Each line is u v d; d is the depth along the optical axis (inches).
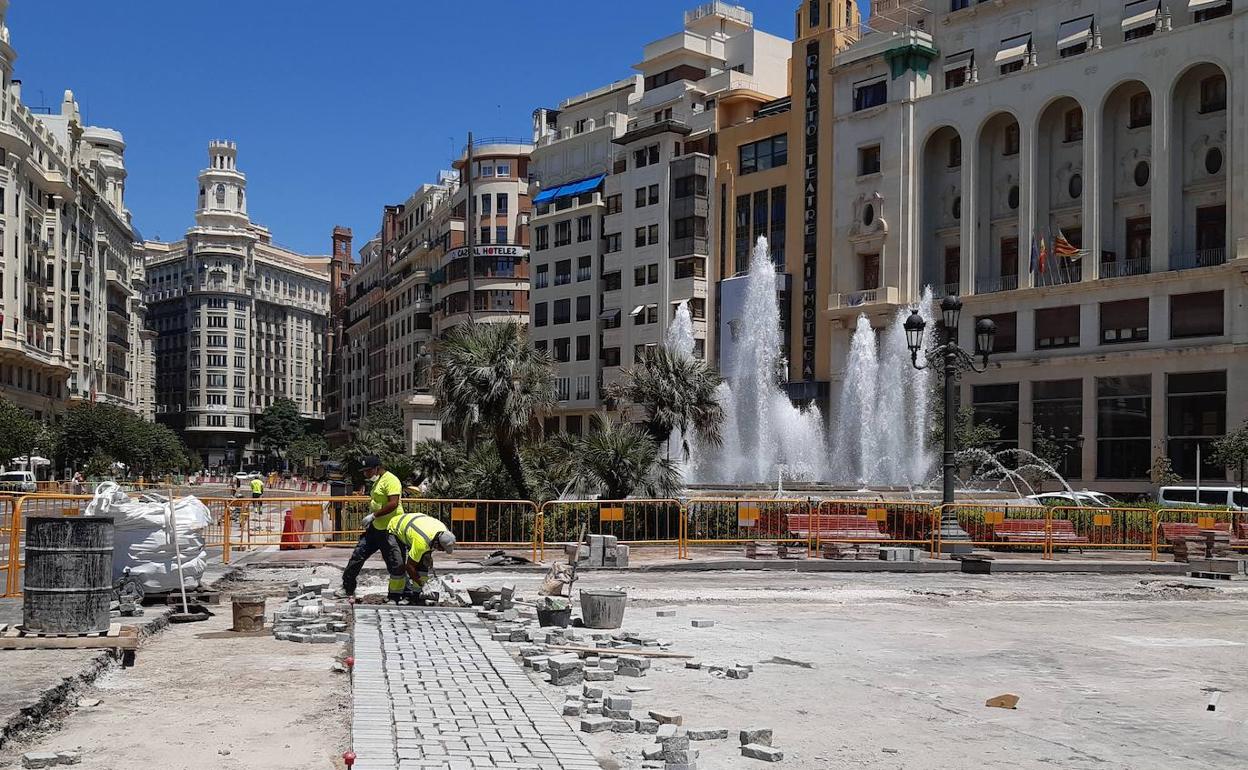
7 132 3122.5
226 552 847.7
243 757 266.4
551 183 3560.5
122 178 5142.7
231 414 7160.4
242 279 7298.2
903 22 2630.4
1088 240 2158.0
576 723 306.0
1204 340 1961.1
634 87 3457.2
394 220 5172.2
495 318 3715.6
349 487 1772.9
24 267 3292.3
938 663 439.8
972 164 2369.6
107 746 276.2
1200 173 2050.9
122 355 4830.2
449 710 308.7
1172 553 1055.6
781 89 3297.2
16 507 566.6
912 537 1020.5
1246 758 294.5
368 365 5452.8
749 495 1270.9
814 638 504.4
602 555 853.2
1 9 3316.9
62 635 397.1
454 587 661.3
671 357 1316.4
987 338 951.0
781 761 279.1
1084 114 2180.1
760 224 2866.6
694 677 392.5
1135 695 378.9
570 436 1152.2
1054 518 1071.0
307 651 424.5
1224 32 1977.1
